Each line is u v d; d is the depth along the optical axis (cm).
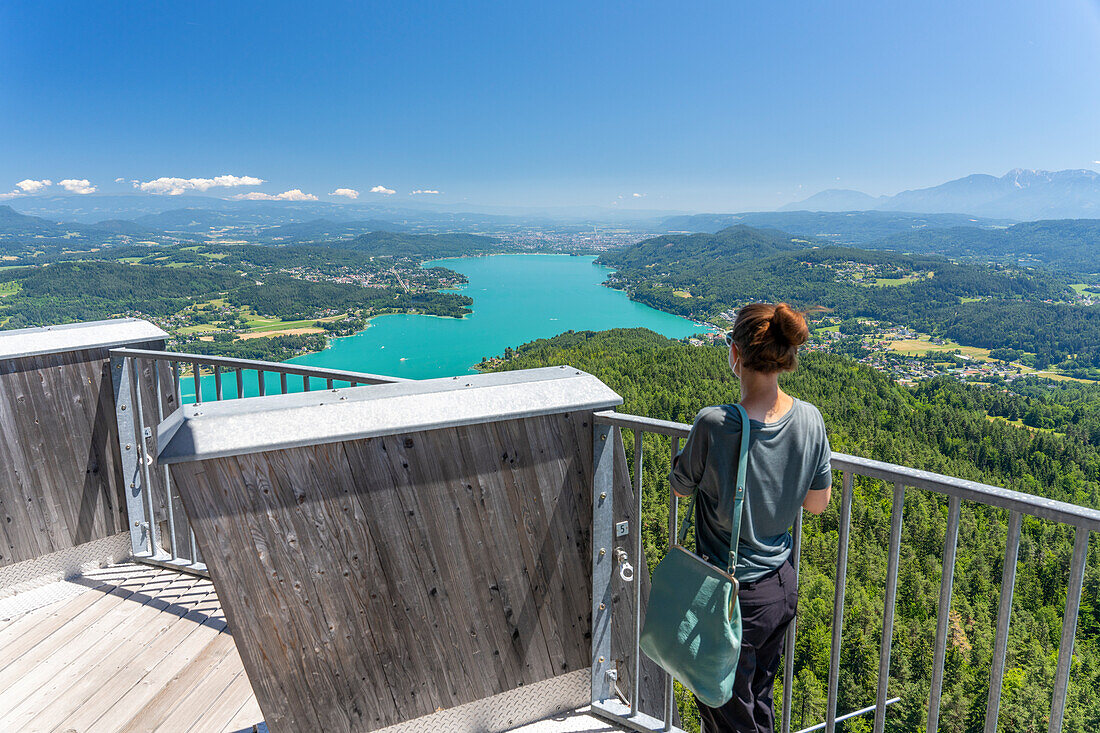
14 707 200
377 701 163
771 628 131
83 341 270
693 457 128
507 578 176
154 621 246
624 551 187
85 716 197
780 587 131
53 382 267
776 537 131
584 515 185
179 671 218
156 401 279
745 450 120
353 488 154
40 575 268
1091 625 2420
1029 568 2578
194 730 192
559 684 191
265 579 147
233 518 142
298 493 148
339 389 157
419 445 160
